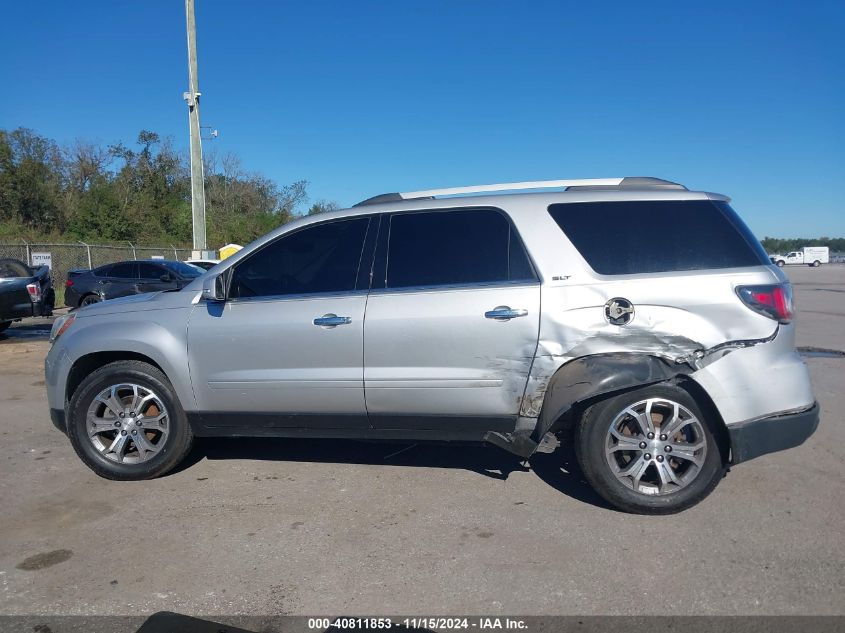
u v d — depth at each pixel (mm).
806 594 3219
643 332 4070
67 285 17312
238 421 4707
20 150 46938
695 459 4090
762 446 4016
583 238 4270
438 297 4320
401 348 4332
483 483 4754
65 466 5250
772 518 4078
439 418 4379
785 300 4109
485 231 4422
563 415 4383
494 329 4211
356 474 4980
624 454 4242
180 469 5145
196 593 3332
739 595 3219
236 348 4594
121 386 4820
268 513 4289
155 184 52375
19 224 39406
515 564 3562
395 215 4602
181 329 4707
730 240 4219
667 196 4367
